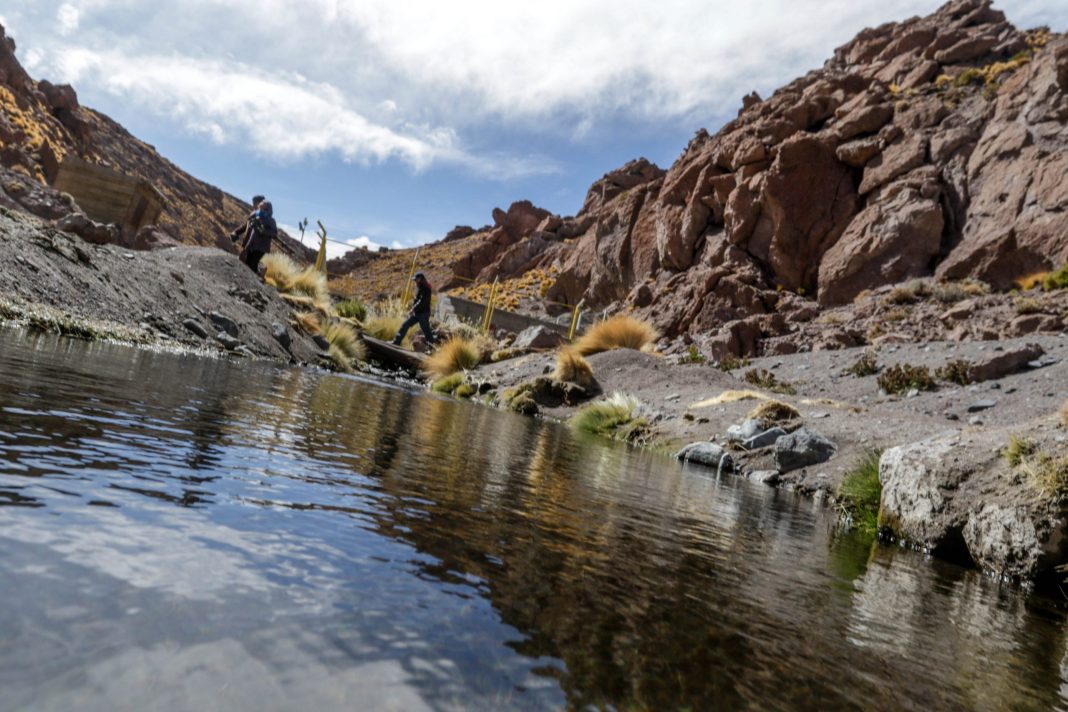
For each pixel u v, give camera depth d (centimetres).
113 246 1052
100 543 129
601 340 1817
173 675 88
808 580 261
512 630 136
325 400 583
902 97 3447
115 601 106
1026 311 1912
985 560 384
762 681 139
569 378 1440
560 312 5059
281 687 92
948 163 2942
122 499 163
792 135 3425
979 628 237
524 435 713
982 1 4056
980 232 2661
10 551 115
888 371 1439
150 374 482
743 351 2453
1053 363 1314
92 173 2175
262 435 319
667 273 3881
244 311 1183
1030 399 1130
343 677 99
